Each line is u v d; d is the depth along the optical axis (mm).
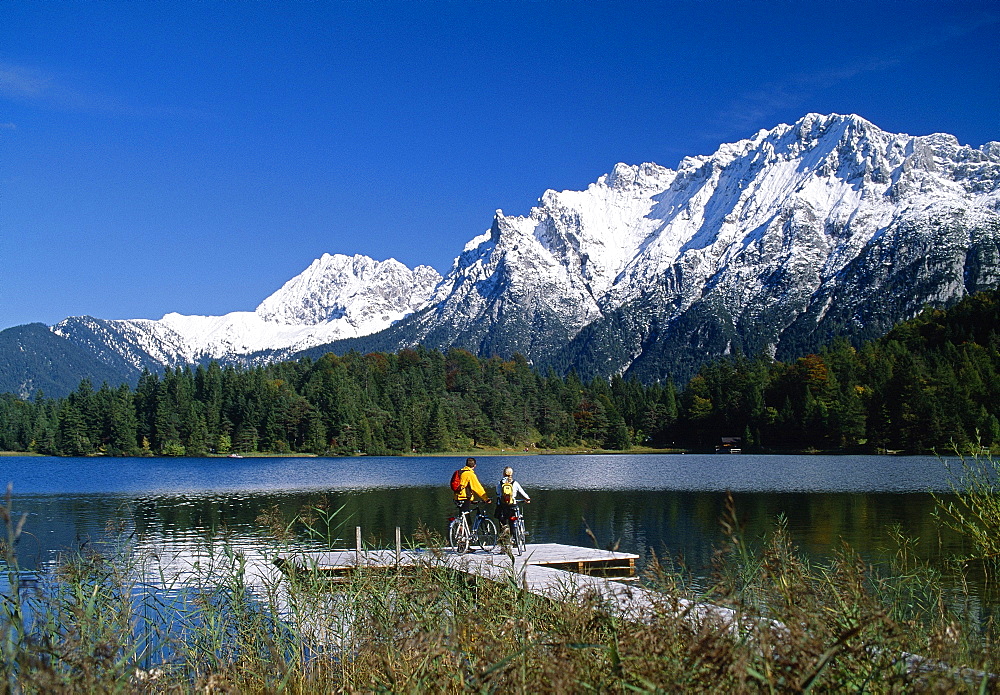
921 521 36125
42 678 5520
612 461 122688
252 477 88375
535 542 31078
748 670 4434
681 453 156375
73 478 87625
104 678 6184
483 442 161625
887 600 10516
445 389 180625
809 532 32531
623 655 5355
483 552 17203
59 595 7926
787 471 84750
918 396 112312
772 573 6926
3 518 6391
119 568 9875
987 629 7914
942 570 19078
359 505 51062
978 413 103938
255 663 7973
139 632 9344
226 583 9883
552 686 5141
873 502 47438
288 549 10312
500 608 7801
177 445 148500
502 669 5746
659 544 30312
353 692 6555
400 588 8469
